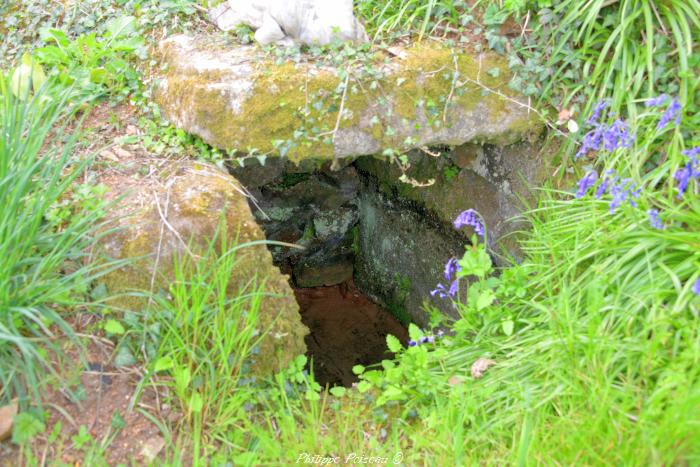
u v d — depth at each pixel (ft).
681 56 8.68
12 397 6.84
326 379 12.87
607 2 9.21
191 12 11.12
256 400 7.73
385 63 9.29
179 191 8.48
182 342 7.34
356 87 9.01
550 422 7.06
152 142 9.50
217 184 8.65
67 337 7.37
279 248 15.51
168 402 7.33
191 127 9.20
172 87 9.68
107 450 6.82
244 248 8.12
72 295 7.57
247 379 7.81
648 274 7.70
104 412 7.06
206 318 7.64
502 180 10.60
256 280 8.10
